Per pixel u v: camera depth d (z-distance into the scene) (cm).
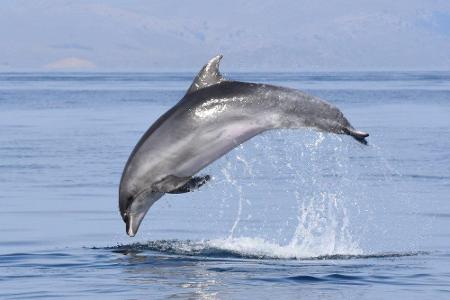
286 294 3653
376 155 9462
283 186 7338
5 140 11200
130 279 3934
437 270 4147
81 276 4006
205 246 4753
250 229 5491
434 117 14962
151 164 4069
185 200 6631
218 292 3684
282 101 3928
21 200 6612
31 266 4250
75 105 19550
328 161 9050
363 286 3809
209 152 3997
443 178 7681
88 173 8081
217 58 4075
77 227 5547
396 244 4975
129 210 4184
